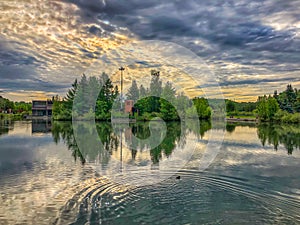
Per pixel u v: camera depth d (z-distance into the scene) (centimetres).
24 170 873
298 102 4362
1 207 563
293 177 790
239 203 583
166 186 689
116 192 648
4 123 3731
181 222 493
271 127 2834
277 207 559
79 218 511
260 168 898
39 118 5744
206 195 620
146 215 520
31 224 488
